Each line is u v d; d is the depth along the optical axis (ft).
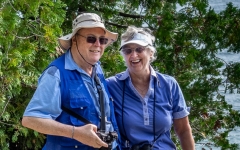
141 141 10.89
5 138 19.36
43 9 17.04
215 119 29.45
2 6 15.64
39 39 17.90
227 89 30.50
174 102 11.41
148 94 11.03
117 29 30.17
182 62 28.35
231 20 27.99
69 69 9.61
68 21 25.68
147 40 10.89
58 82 9.34
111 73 24.43
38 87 9.23
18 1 16.35
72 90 9.43
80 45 9.78
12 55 16.10
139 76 11.02
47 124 9.02
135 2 27.61
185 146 11.78
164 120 11.01
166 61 27.58
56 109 9.24
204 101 29.07
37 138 21.16
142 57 10.83
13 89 17.70
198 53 27.71
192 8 27.89
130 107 10.97
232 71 30.01
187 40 27.86
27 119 9.05
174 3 27.86
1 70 16.26
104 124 9.66
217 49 29.09
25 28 17.38
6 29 15.43
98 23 9.73
